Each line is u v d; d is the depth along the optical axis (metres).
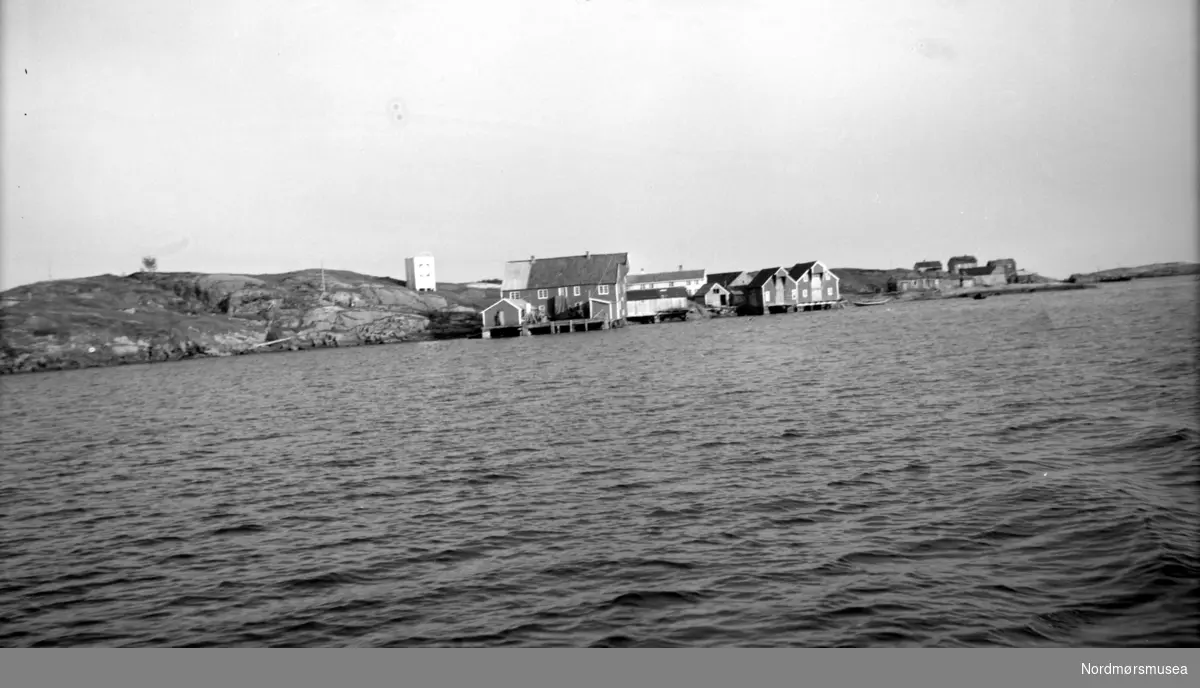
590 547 19.19
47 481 31.31
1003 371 45.50
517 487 25.12
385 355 100.06
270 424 42.91
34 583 19.27
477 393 50.72
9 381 96.19
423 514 22.83
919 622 14.64
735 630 14.80
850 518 20.17
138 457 35.41
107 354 117.62
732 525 20.17
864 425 31.59
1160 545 16.73
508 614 15.95
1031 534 18.22
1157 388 36.38
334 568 18.89
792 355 62.53
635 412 38.16
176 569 19.69
